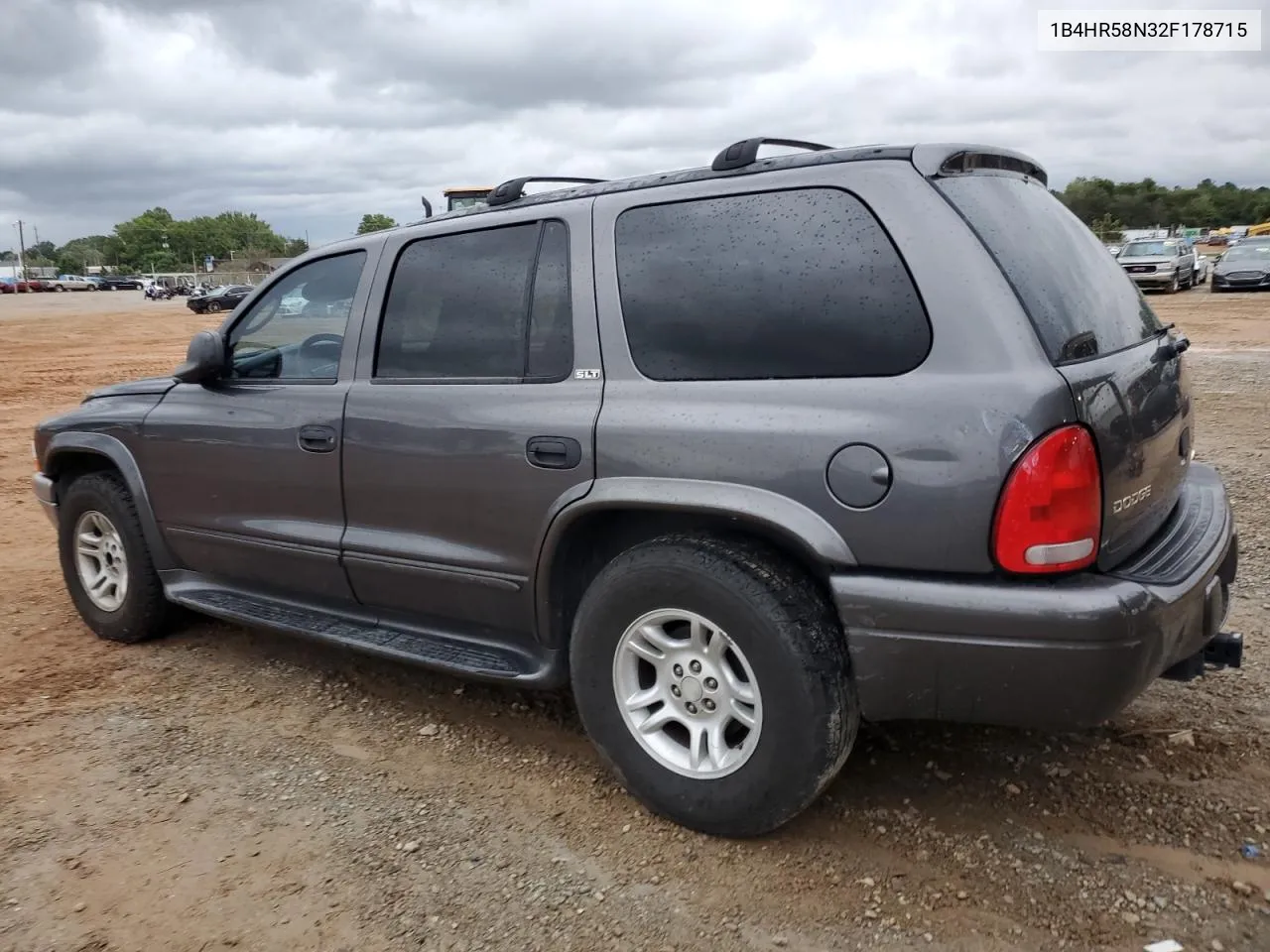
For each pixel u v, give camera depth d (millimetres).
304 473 3783
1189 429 3244
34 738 3686
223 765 3455
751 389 2746
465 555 3354
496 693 4016
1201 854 2768
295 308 3945
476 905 2664
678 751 2965
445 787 3277
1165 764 3234
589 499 2961
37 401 14227
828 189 2742
